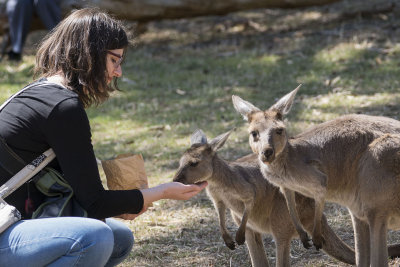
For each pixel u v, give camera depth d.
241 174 4.80
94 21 3.51
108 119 9.55
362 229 4.64
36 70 3.67
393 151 4.32
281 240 4.83
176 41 13.39
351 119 4.66
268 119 4.54
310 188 4.43
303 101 9.18
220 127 8.59
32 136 3.32
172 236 5.68
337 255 4.74
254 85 10.23
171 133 8.69
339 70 10.23
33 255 3.22
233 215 5.10
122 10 12.23
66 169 3.36
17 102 3.38
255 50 11.87
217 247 5.40
